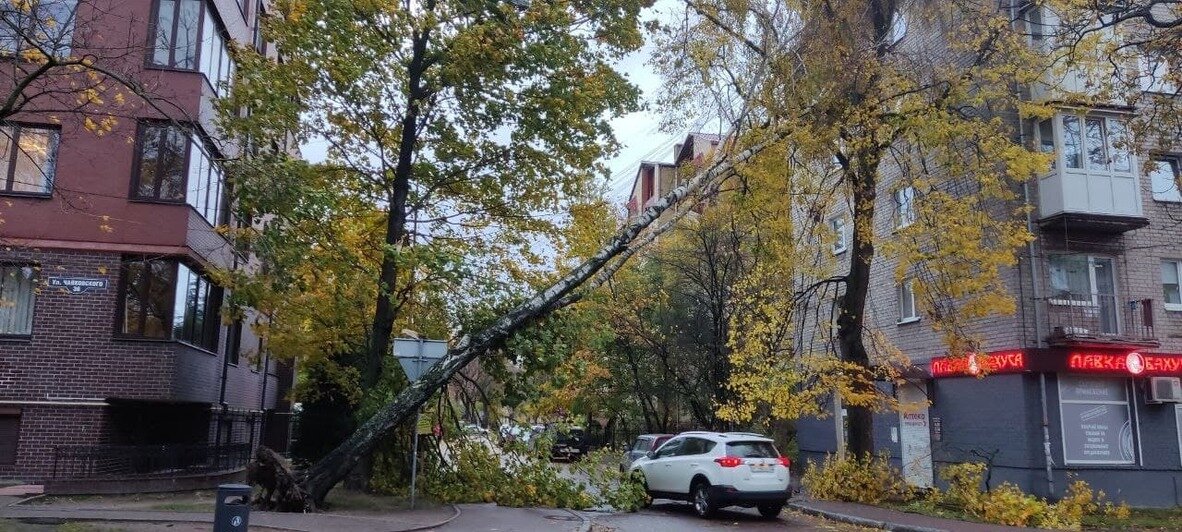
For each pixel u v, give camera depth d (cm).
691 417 3469
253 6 2164
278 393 2897
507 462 1495
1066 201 1733
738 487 1477
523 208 1589
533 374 1396
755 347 1633
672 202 1442
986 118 1792
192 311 1705
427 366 1300
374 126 1470
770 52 1465
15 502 1187
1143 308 1792
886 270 2267
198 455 1516
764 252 1850
